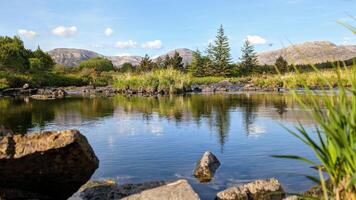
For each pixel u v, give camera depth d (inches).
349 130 115.3
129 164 419.2
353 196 111.2
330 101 121.8
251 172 381.1
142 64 4439.0
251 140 549.6
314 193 268.7
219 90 1993.1
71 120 808.3
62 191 290.7
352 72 125.0
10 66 2910.9
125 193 294.8
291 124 692.1
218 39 3892.7
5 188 269.6
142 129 670.5
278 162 415.5
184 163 421.4
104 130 663.8
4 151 253.8
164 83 1838.1
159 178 365.7
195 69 3971.5
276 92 1779.0
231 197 299.7
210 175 374.0
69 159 267.1
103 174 379.6
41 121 791.7
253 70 3941.9
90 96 1665.8
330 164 118.6
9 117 861.8
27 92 1935.3
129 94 1781.5
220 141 547.2
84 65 4795.8
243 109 990.4
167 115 885.8
